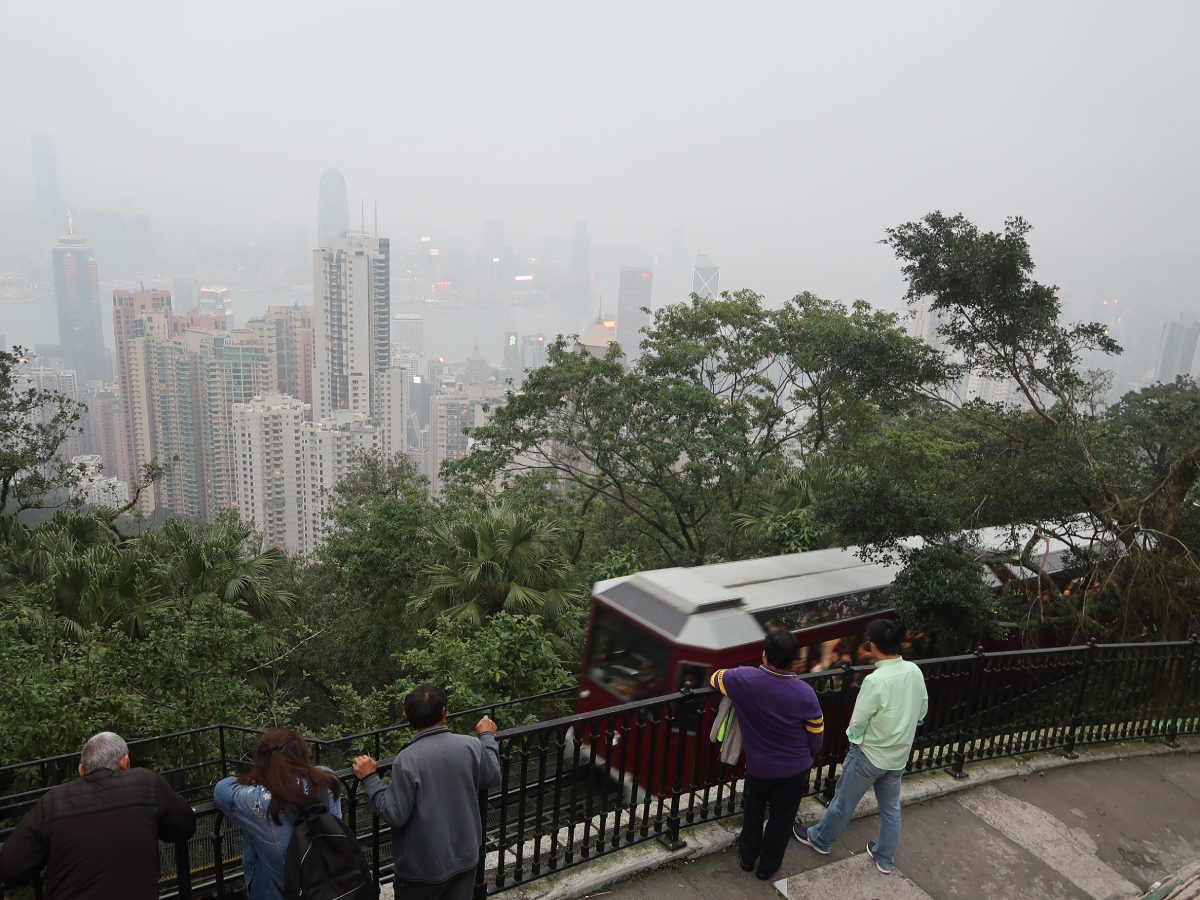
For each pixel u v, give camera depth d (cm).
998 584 1342
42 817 292
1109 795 629
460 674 1040
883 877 483
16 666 973
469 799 344
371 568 1902
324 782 321
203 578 1448
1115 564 1248
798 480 1878
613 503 2881
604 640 947
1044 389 1441
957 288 1339
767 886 466
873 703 460
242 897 351
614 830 475
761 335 2489
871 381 1605
